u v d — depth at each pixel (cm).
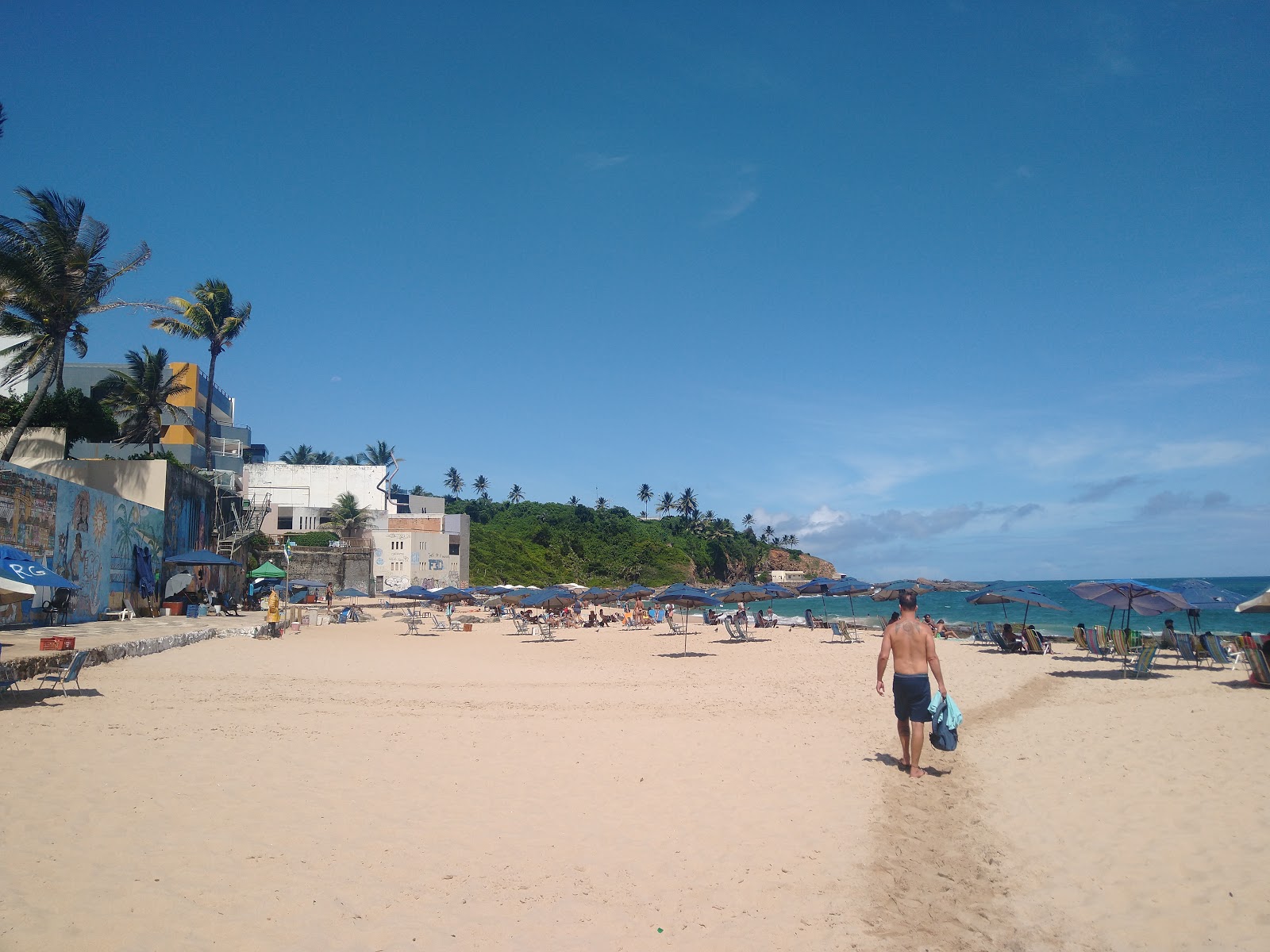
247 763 861
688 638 3353
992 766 917
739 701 1450
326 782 800
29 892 496
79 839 594
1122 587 1770
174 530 3644
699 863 607
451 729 1126
